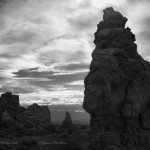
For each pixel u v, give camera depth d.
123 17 54.81
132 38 53.69
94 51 50.28
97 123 46.19
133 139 48.25
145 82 51.25
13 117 79.81
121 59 49.16
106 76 45.34
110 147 45.06
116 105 47.06
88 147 45.38
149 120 50.62
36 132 68.06
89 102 44.88
